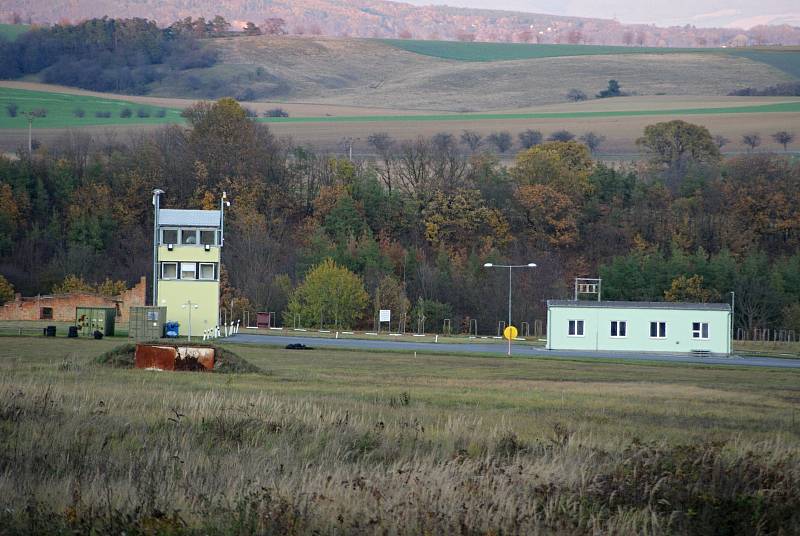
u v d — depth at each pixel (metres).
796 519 63.53
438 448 84.12
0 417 87.44
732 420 123.81
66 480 64.06
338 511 58.91
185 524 55.25
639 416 124.88
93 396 109.50
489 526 58.09
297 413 98.94
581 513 61.28
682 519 62.44
